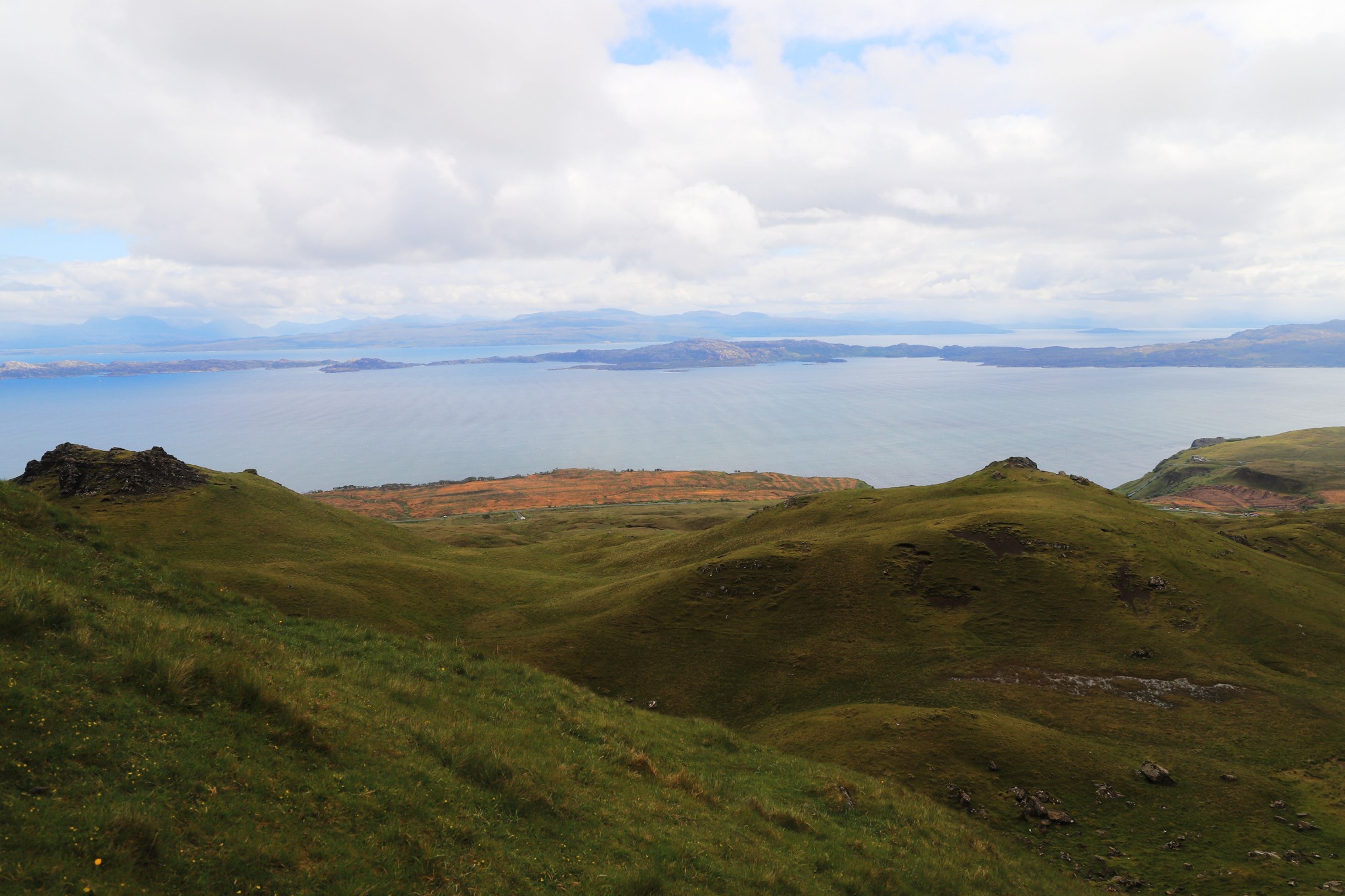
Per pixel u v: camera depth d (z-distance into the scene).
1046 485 102.44
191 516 92.94
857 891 19.88
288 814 13.20
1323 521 125.94
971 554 79.12
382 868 12.85
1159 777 42.38
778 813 24.19
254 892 11.02
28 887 9.17
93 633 16.66
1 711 12.29
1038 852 34.50
